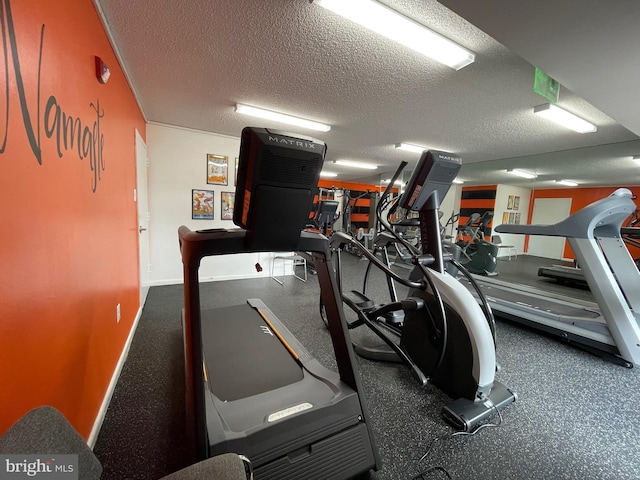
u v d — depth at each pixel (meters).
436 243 2.03
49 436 0.60
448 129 3.83
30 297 0.92
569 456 1.45
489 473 1.34
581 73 1.84
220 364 1.81
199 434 1.05
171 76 2.54
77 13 1.36
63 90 1.19
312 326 2.99
